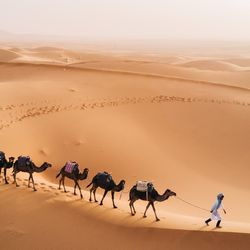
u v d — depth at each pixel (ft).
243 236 47.98
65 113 115.14
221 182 88.17
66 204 54.24
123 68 242.17
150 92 143.84
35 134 99.25
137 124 113.09
